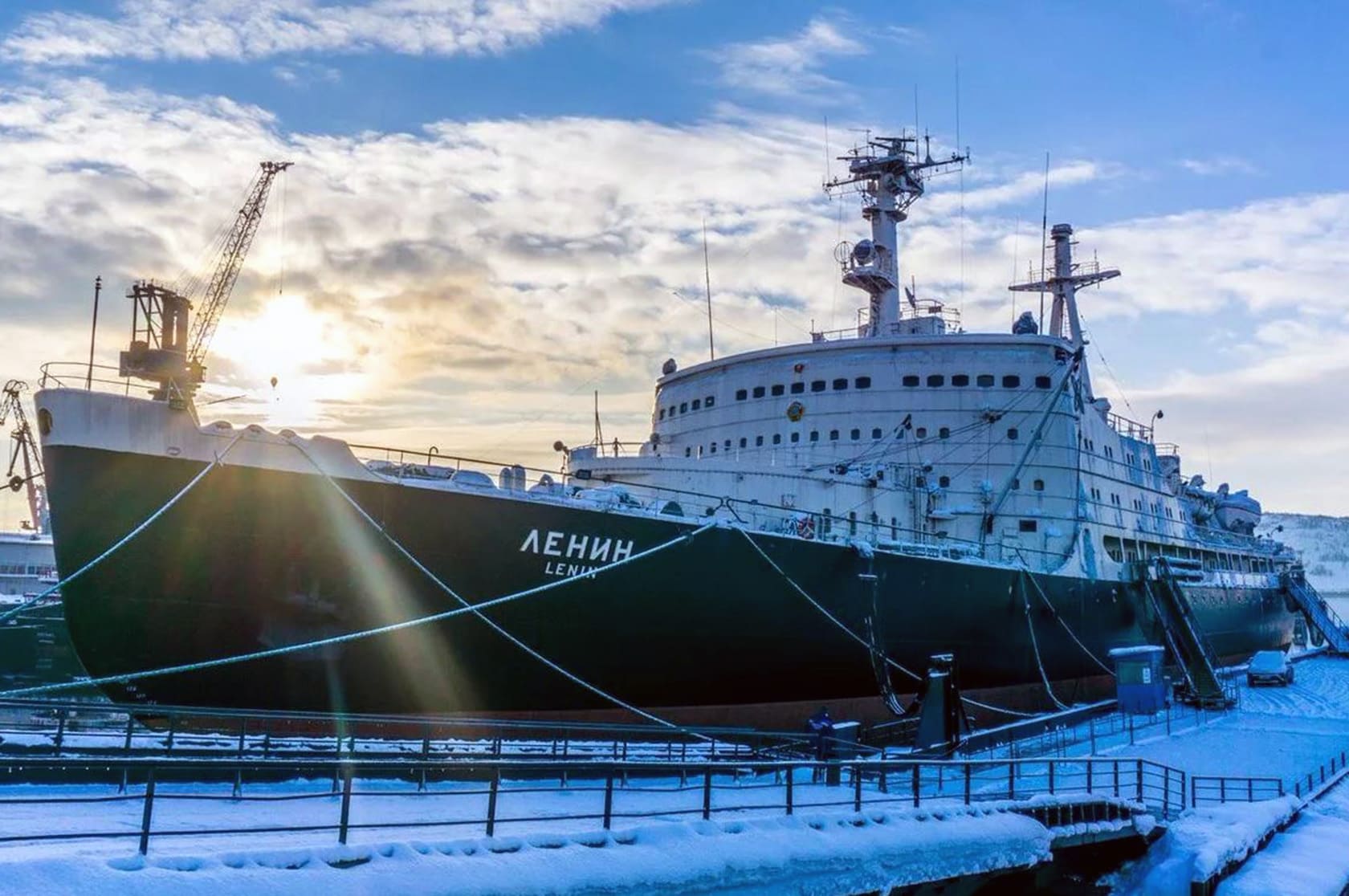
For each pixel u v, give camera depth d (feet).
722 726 88.38
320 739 66.23
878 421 116.67
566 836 44.91
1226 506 231.50
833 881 50.65
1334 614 281.74
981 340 119.65
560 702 78.84
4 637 154.51
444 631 71.67
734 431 123.24
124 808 50.39
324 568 67.15
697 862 45.91
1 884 31.37
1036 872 66.33
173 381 64.95
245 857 36.50
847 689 95.50
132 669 65.57
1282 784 94.17
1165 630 140.87
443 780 65.72
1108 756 103.19
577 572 75.61
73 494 61.82
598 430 119.34
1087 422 132.77
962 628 104.32
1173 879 65.26
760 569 84.84
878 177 146.51
